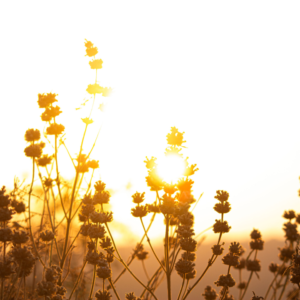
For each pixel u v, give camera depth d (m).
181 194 0.93
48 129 1.06
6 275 0.90
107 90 1.12
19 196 1.06
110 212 0.96
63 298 0.94
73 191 1.07
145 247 1.10
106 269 0.93
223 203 0.97
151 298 1.02
